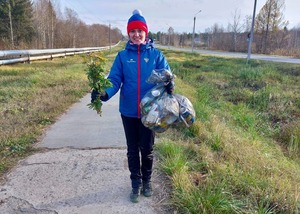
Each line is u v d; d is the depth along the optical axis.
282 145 5.23
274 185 2.68
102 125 4.68
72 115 5.29
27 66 13.07
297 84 10.62
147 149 2.55
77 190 2.70
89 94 7.32
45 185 2.78
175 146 3.51
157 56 2.46
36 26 40.12
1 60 12.48
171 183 2.77
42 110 5.43
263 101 7.86
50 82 8.59
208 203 2.31
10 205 2.46
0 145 3.70
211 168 3.03
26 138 3.96
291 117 6.68
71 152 3.57
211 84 10.39
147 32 2.45
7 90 7.07
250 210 2.33
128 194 2.65
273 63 18.89
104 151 3.60
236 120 5.90
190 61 21.03
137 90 2.41
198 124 4.31
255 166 3.11
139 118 2.48
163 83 2.40
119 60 2.44
